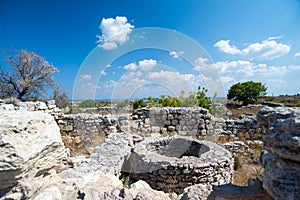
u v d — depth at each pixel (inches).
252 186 81.9
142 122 438.6
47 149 67.8
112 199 79.0
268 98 1076.5
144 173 219.6
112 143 264.4
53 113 389.4
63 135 388.2
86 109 560.7
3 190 56.9
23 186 58.8
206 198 78.6
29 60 582.9
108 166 178.1
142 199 77.3
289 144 51.4
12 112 71.2
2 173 53.2
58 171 188.9
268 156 66.9
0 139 54.3
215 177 203.5
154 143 303.7
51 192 70.7
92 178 108.7
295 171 53.1
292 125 51.7
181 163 204.4
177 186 201.9
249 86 868.6
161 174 207.6
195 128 410.3
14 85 571.2
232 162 230.5
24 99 574.2
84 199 76.6
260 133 366.9
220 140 381.7
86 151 345.1
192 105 501.7
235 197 75.5
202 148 290.8
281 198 51.9
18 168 54.5
